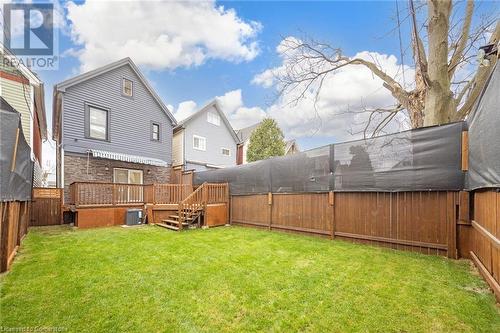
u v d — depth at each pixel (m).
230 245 5.71
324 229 6.50
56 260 4.49
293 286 3.30
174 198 10.13
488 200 3.31
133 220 9.39
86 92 11.05
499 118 2.70
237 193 9.23
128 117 12.60
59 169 11.46
